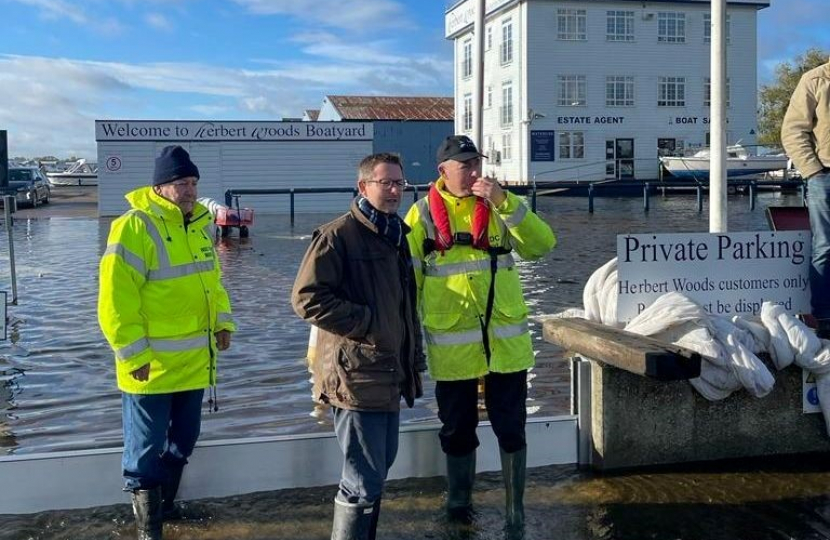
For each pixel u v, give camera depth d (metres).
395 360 4.13
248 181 35.94
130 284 4.43
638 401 5.62
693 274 6.09
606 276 6.44
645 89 49.56
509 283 4.84
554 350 9.18
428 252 4.82
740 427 5.80
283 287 14.36
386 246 4.19
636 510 4.99
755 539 4.59
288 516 4.94
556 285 14.06
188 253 4.67
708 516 4.90
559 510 4.99
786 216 6.98
